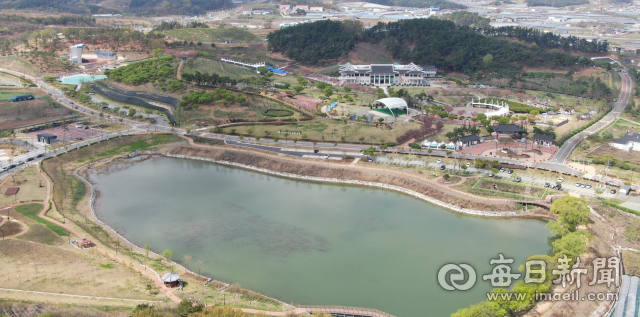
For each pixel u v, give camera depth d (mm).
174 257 177375
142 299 142875
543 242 188750
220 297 147250
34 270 156125
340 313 141625
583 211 185250
